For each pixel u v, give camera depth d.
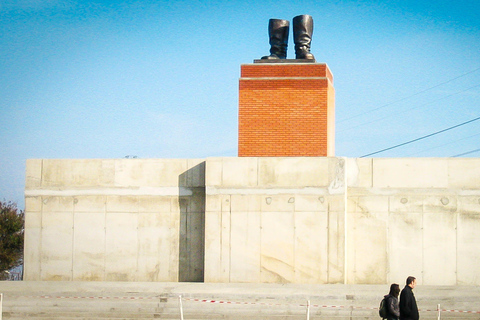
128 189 24.41
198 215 24.17
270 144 24.48
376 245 23.56
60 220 24.53
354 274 23.56
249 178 23.19
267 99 24.66
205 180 23.52
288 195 23.08
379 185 23.69
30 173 24.67
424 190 23.52
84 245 24.41
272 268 23.00
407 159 23.67
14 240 49.59
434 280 23.36
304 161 23.12
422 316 20.00
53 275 24.45
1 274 49.28
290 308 20.14
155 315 20.25
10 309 20.62
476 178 23.36
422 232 23.45
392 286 16.34
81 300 20.91
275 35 26.09
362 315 19.86
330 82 25.94
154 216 24.31
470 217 23.30
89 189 24.48
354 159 23.86
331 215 22.92
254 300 20.67
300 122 24.44
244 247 23.09
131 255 24.28
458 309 20.34
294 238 22.98
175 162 24.39
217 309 20.33
